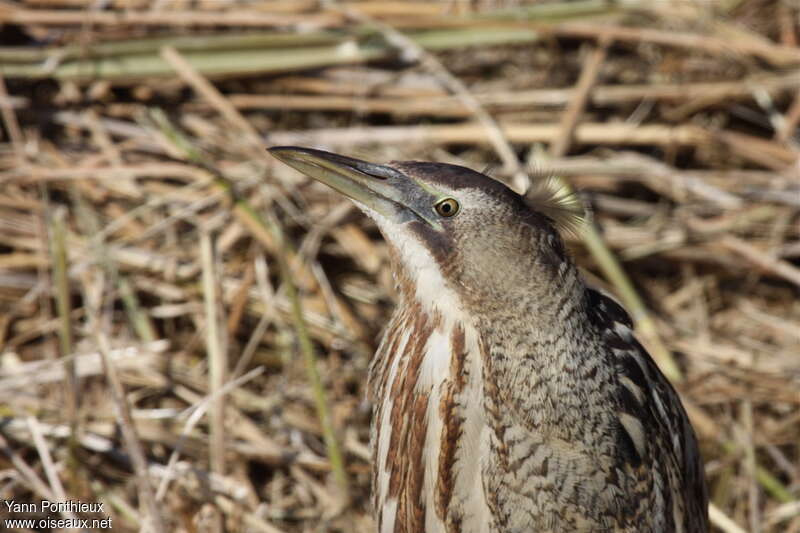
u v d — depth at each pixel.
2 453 9.08
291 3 11.57
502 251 6.71
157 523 8.34
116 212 10.47
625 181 11.10
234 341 9.98
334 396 9.85
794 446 10.02
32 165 10.59
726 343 10.52
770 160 11.18
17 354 9.85
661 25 11.66
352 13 11.47
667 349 10.32
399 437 7.22
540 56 11.69
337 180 7.23
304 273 10.14
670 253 10.70
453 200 6.88
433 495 7.10
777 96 11.39
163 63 11.12
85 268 10.10
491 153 11.17
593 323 7.00
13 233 10.27
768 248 10.72
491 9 12.01
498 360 6.76
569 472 6.79
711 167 11.34
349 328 9.99
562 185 7.25
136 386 9.70
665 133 11.13
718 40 11.40
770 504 9.72
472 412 6.88
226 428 9.49
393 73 11.45
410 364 7.09
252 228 10.11
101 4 11.41
